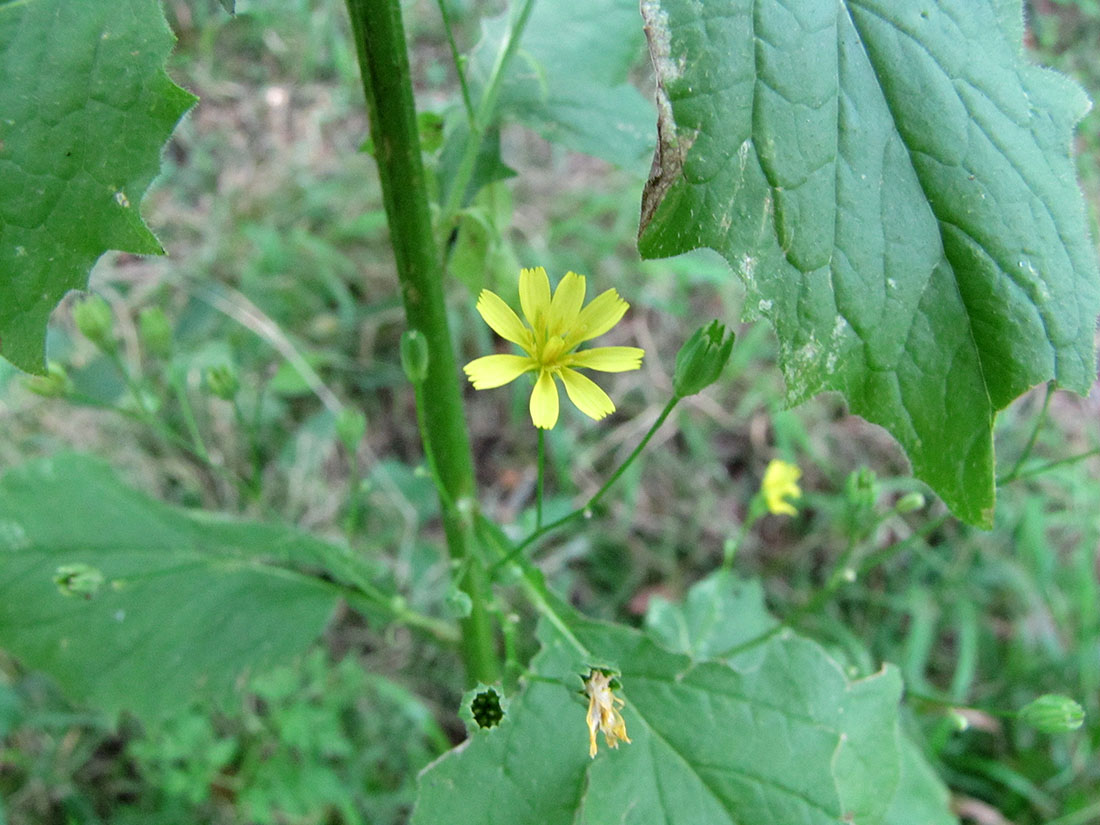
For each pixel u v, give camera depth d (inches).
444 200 3.8
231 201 8.6
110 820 6.1
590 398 3.0
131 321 7.7
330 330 8.0
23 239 2.3
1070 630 7.5
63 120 2.2
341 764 6.4
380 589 4.6
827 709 3.5
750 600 5.9
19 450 7.0
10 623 4.4
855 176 2.3
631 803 3.3
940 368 2.4
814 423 8.3
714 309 8.8
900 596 7.4
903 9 2.3
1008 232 2.3
